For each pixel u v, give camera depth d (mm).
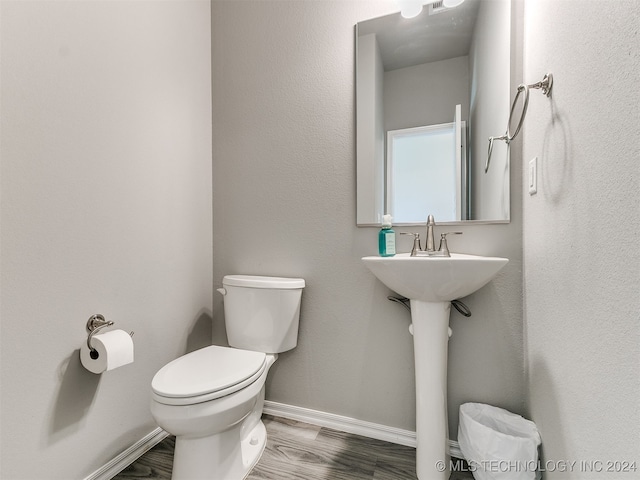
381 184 1379
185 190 1527
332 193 1464
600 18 625
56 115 981
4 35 854
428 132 1323
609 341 591
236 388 994
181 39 1501
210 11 1687
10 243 869
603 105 613
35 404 926
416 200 1334
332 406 1455
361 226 1404
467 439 1076
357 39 1413
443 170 1301
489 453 985
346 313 1434
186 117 1532
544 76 950
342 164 1448
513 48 1182
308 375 1497
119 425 1188
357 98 1413
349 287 1431
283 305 1379
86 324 1066
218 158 1680
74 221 1033
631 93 519
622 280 547
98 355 1020
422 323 1106
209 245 1682
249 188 1622
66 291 1009
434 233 1309
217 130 1679
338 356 1445
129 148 1234
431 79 1320
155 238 1358
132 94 1246
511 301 1191
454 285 996
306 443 1329
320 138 1488
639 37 495
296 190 1530
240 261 1642
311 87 1504
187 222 1541
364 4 1413
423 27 1333
